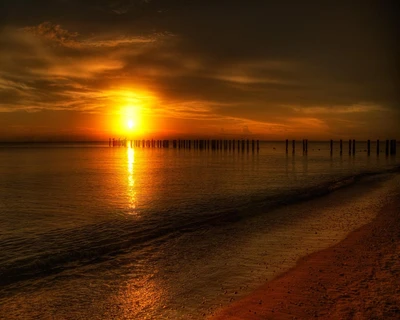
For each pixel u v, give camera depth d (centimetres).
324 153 8656
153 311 655
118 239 1216
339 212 1523
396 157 6681
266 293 696
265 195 2142
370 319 567
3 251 1095
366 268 807
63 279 836
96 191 2389
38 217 1609
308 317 585
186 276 831
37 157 6719
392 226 1219
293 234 1180
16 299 724
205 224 1398
